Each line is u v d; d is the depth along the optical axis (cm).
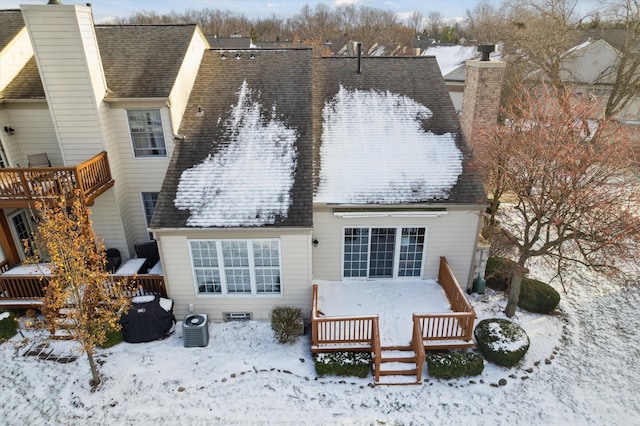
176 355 1091
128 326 1105
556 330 1204
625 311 1305
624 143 1032
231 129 1315
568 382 1027
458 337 1076
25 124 1331
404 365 1038
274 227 1077
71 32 1145
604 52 3362
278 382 1010
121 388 989
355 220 1220
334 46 7425
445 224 1237
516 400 974
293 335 1120
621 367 1074
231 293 1198
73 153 1287
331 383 1012
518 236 1689
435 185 1230
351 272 1312
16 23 1394
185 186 1172
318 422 912
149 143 1345
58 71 1186
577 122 1109
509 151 1151
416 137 1341
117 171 1345
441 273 1291
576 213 1065
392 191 1212
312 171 1199
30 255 1428
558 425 912
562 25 2717
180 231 1093
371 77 1530
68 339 1133
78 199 1108
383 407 950
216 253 1140
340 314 1156
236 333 1173
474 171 1258
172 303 1188
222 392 982
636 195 984
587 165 973
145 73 1325
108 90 1270
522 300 1276
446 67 4138
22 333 1161
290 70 1509
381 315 1159
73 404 949
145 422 908
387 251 1285
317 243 1255
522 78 3002
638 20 2353
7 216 1320
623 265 1523
